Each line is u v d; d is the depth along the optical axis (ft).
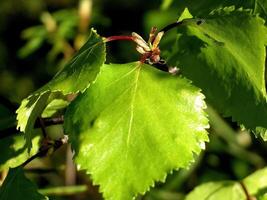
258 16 0.88
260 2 0.95
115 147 0.86
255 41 0.89
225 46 0.92
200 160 1.65
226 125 1.61
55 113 1.05
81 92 0.88
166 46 1.08
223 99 0.94
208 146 1.70
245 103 0.92
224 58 0.94
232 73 0.93
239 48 0.90
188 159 0.85
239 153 1.71
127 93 0.87
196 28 0.93
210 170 1.72
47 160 1.55
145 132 0.86
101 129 0.86
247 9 0.90
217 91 0.95
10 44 3.70
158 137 0.85
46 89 0.86
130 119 0.86
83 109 0.88
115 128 0.86
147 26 2.23
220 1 0.98
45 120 1.03
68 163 1.66
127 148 0.86
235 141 1.66
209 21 0.90
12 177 0.95
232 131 1.63
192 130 0.85
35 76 3.36
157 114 0.86
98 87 0.88
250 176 1.18
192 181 1.69
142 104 0.87
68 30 2.06
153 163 0.85
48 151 0.98
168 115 0.86
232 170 1.73
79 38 1.99
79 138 0.87
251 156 1.73
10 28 3.72
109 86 0.88
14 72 3.47
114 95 0.87
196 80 0.97
